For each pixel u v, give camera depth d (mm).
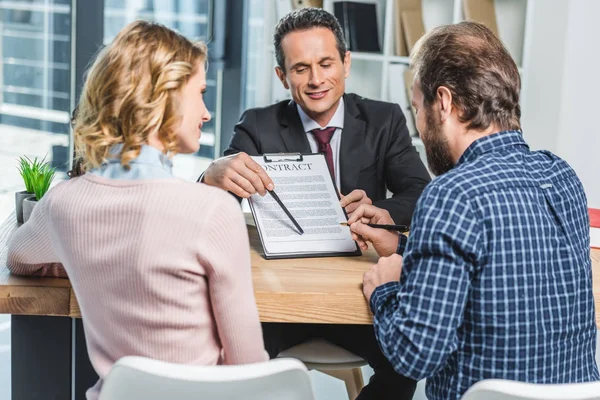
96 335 1461
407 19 4039
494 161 1465
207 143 5023
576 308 1481
